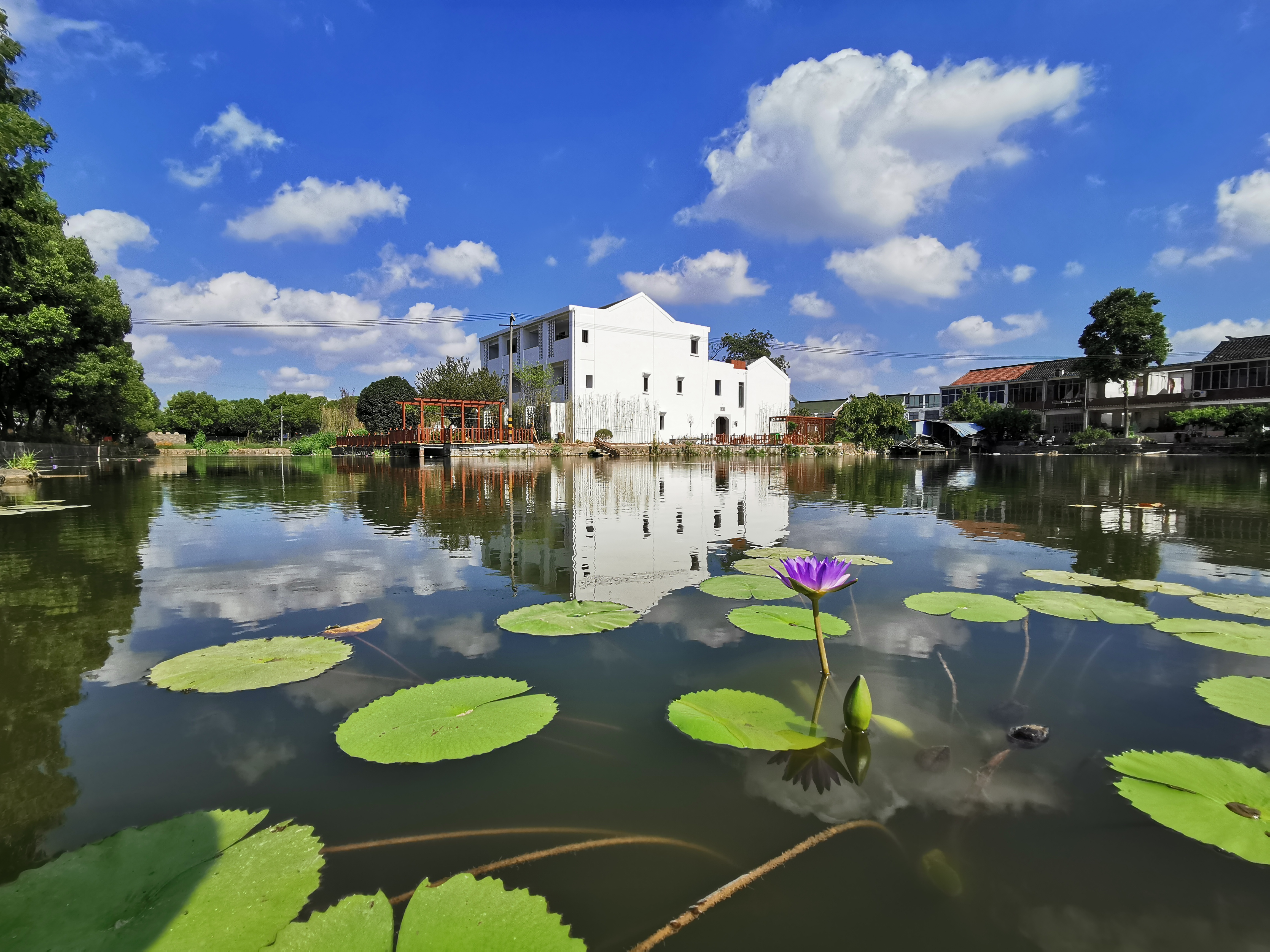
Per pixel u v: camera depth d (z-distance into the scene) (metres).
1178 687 1.83
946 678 1.91
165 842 1.12
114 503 7.62
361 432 41.12
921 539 4.60
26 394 17.48
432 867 1.07
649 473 14.16
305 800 1.28
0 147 10.42
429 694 1.75
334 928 0.92
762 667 2.01
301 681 1.91
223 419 60.38
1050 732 1.54
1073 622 2.50
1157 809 1.18
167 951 0.86
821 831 1.16
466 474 13.84
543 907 0.97
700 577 3.33
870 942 0.90
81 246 17.19
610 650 2.19
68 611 2.73
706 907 0.98
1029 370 42.22
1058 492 8.73
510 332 29.28
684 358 35.00
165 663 2.04
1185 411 28.69
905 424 32.62
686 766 1.40
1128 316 29.11
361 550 4.16
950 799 1.26
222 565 3.69
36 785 1.33
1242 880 1.04
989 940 0.91
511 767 1.40
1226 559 3.82
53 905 0.95
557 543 4.44
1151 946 0.89
